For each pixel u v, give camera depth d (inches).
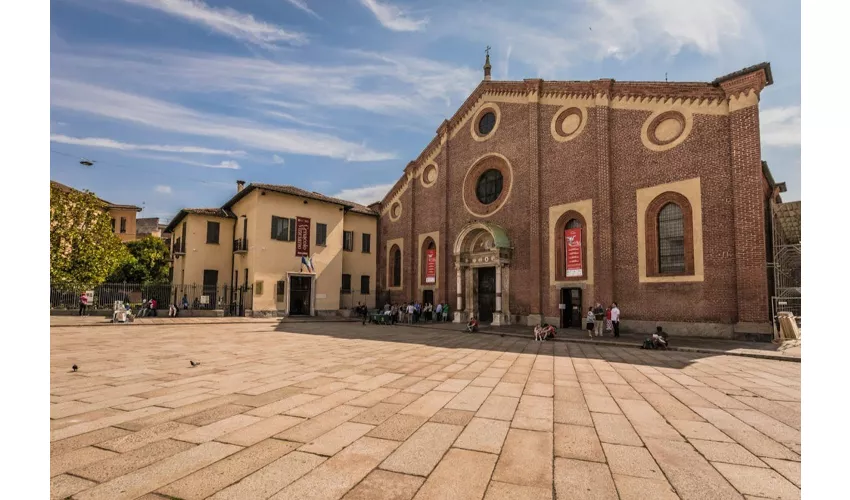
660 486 173.6
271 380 371.6
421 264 1386.6
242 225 1382.9
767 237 885.2
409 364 468.1
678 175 850.1
